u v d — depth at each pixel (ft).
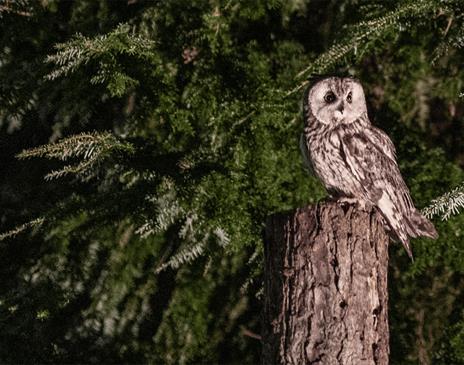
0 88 35.42
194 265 35.24
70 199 35.14
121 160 33.35
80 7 36.14
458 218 33.19
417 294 34.53
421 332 34.35
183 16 35.14
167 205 33.01
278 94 33.76
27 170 36.60
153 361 35.22
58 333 35.45
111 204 33.99
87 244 35.50
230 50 35.06
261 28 36.19
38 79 35.14
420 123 35.86
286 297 22.57
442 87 35.70
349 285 22.40
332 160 28.37
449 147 36.06
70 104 34.99
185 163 32.91
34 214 36.01
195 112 34.17
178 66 35.04
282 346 22.48
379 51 34.32
